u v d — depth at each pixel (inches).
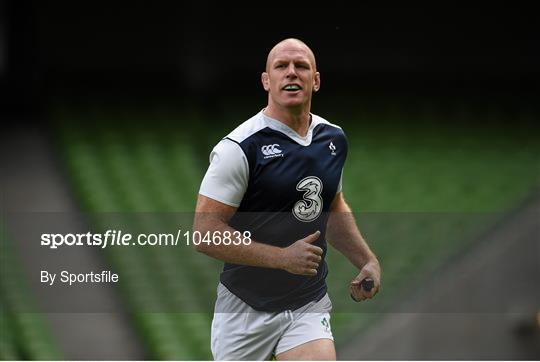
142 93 1720.0
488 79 1782.7
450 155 1610.5
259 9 1747.0
